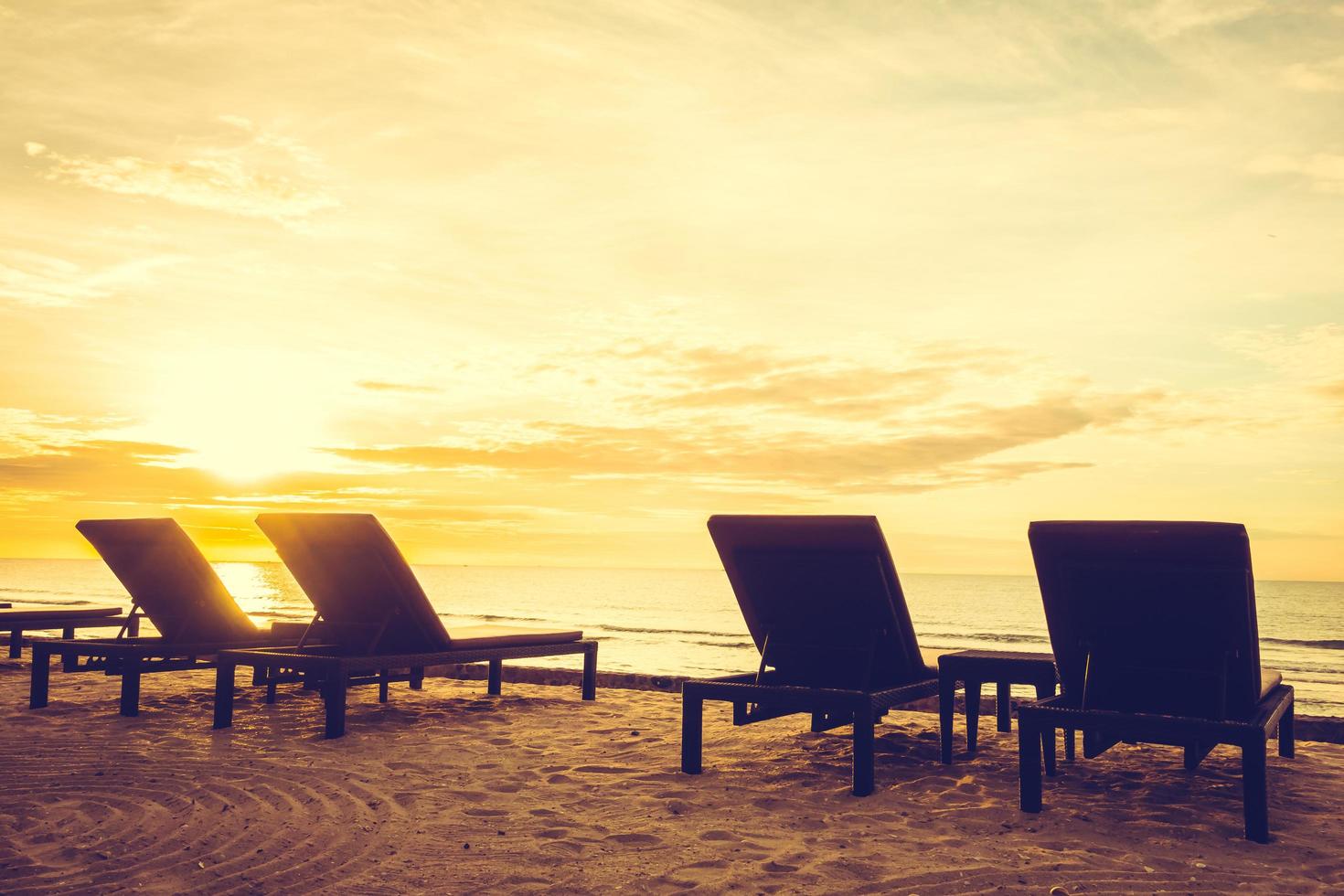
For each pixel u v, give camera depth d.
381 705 6.96
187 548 6.48
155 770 4.66
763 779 4.72
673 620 51.03
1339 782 4.78
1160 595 4.07
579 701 7.48
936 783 4.67
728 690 4.76
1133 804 4.27
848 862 3.31
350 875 3.10
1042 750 5.36
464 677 8.93
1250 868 3.33
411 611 6.14
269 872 3.12
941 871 3.23
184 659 6.59
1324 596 91.06
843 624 4.97
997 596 80.56
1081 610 4.32
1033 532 4.22
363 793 4.24
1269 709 4.15
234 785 4.34
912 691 4.91
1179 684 4.26
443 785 4.42
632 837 3.61
